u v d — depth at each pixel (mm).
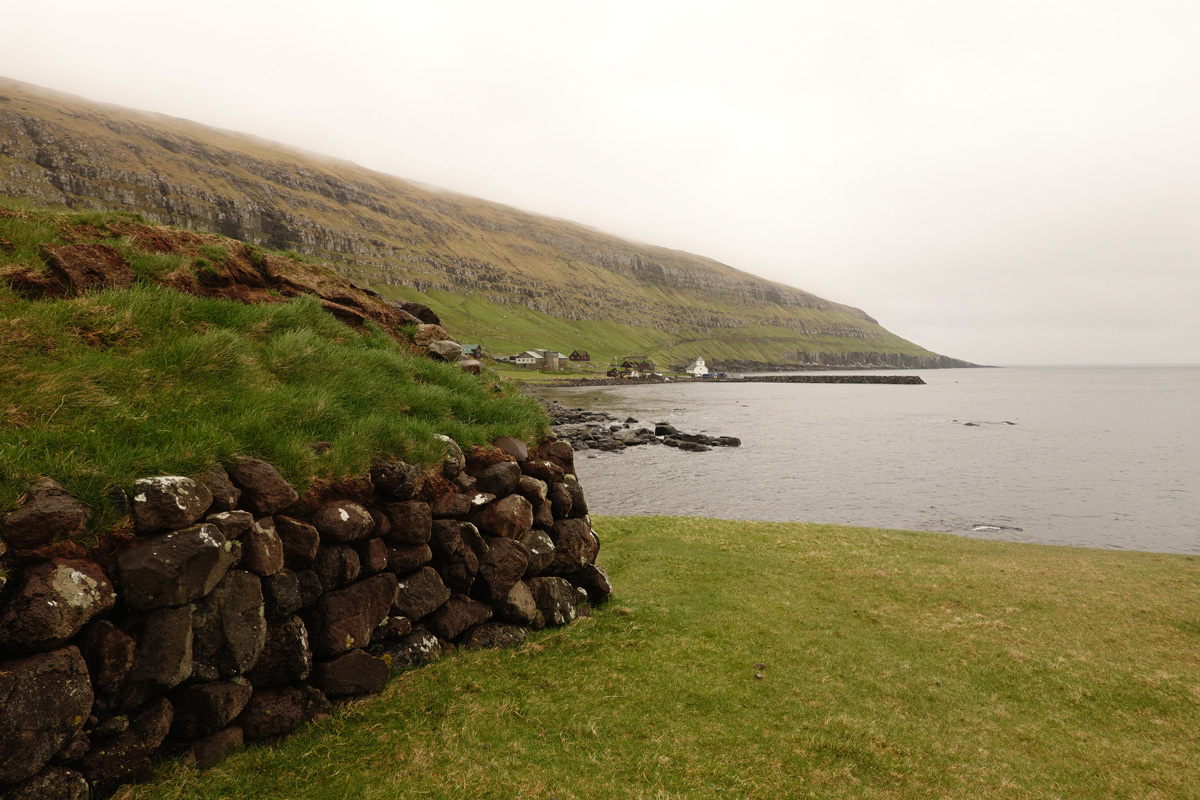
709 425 80250
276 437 6664
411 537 7383
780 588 12422
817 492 38219
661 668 8281
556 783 5676
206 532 5199
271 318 9867
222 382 7430
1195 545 27297
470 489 8562
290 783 5246
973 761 6652
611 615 10141
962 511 33562
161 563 4875
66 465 4863
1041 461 51469
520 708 6898
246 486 5863
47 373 5898
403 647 7285
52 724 4188
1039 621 11016
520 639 8688
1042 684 8547
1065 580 13812
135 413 5984
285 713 5832
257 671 5703
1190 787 6359
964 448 59406
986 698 8094
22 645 4117
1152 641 10203
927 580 13391
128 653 4684
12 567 4277
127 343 7426
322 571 6363
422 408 9594
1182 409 113875
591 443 57688
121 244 9523
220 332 8023
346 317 12594
